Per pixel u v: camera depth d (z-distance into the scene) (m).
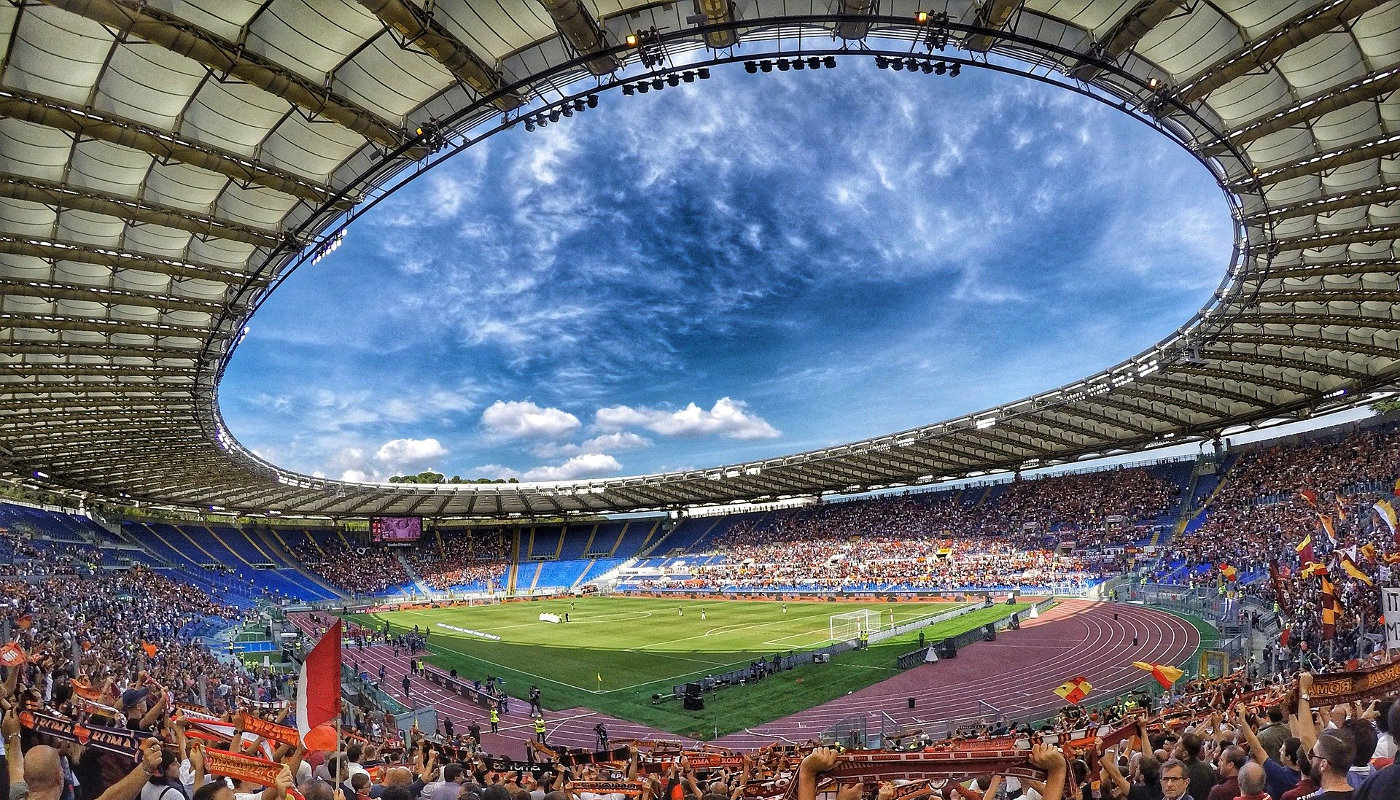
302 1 18.25
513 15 20.06
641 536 101.38
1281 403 52.75
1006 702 31.23
